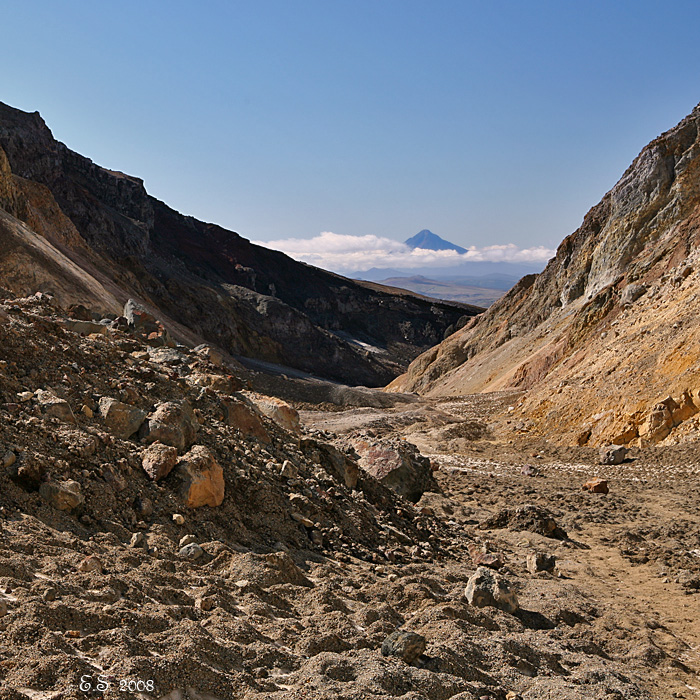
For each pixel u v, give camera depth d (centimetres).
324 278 18938
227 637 573
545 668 702
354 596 802
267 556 796
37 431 816
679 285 3853
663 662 820
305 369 11550
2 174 6222
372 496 1359
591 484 2222
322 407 5766
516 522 1627
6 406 837
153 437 955
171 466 894
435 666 627
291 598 738
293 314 12250
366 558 1005
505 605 901
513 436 3616
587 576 1248
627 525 1731
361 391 6494
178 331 6762
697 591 1169
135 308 2128
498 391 5669
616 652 838
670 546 1471
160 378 1184
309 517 1037
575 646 819
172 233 15238
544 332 6506
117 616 529
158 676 461
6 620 475
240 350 10200
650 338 3484
